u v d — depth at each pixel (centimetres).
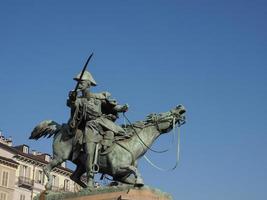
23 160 5700
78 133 1220
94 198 1108
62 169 5834
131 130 1248
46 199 1180
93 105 1226
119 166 1174
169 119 1270
